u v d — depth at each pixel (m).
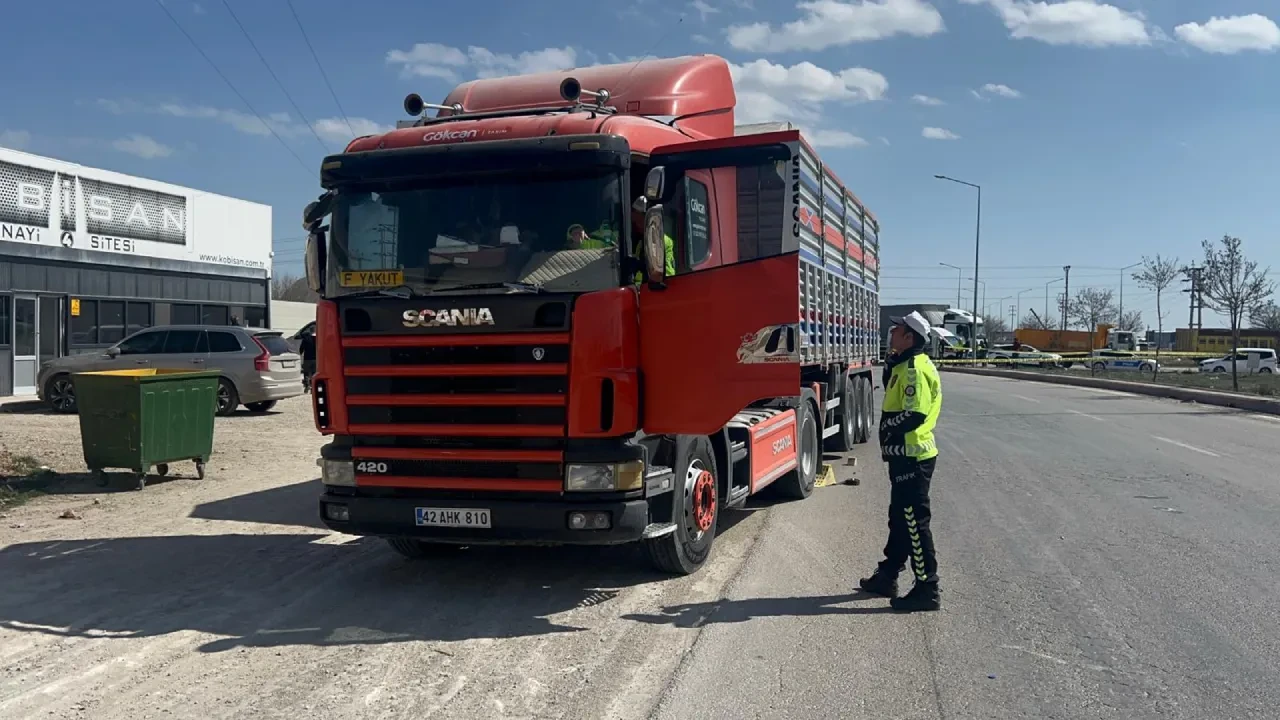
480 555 7.96
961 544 8.20
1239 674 5.19
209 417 11.48
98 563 7.66
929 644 5.67
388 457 6.54
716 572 7.36
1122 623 6.04
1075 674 5.19
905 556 6.52
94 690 4.98
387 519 6.53
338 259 6.69
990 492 10.73
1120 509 9.72
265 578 7.24
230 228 27.20
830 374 11.73
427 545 7.86
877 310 15.82
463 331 6.35
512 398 6.29
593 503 6.23
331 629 6.01
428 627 6.04
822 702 4.82
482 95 8.71
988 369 45.12
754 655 5.48
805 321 9.01
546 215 6.36
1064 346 66.19
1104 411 21.61
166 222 24.89
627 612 6.33
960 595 6.67
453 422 6.40
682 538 7.05
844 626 6.00
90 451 10.79
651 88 8.49
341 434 6.70
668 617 6.21
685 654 5.50
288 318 42.41
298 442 14.91
